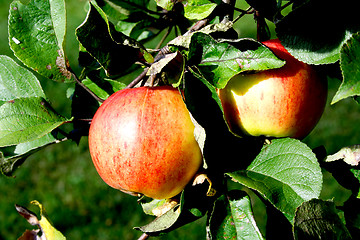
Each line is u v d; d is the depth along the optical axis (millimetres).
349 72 542
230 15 640
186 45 609
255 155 616
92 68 666
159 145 598
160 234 622
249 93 617
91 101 672
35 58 646
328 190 1651
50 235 647
